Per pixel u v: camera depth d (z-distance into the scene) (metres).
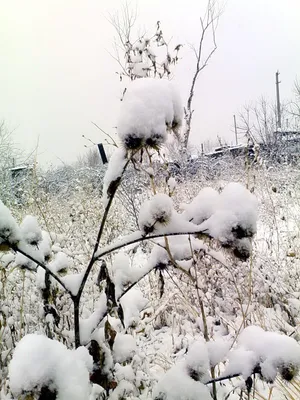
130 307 1.64
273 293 3.05
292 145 9.74
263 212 3.96
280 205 3.96
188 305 2.14
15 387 0.75
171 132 1.09
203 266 3.07
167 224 1.07
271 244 3.58
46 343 0.81
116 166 1.11
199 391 1.02
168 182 1.48
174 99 1.06
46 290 1.48
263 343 1.04
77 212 4.01
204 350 1.10
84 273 1.20
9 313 1.97
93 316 1.25
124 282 1.33
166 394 1.02
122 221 4.43
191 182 5.68
